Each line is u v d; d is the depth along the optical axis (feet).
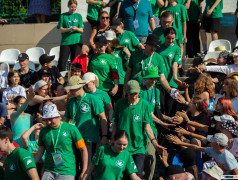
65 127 75.46
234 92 99.09
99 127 82.94
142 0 121.80
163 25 108.27
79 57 116.88
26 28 164.14
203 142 85.92
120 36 108.27
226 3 161.38
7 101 112.68
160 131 93.35
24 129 89.25
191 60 133.80
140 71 92.99
